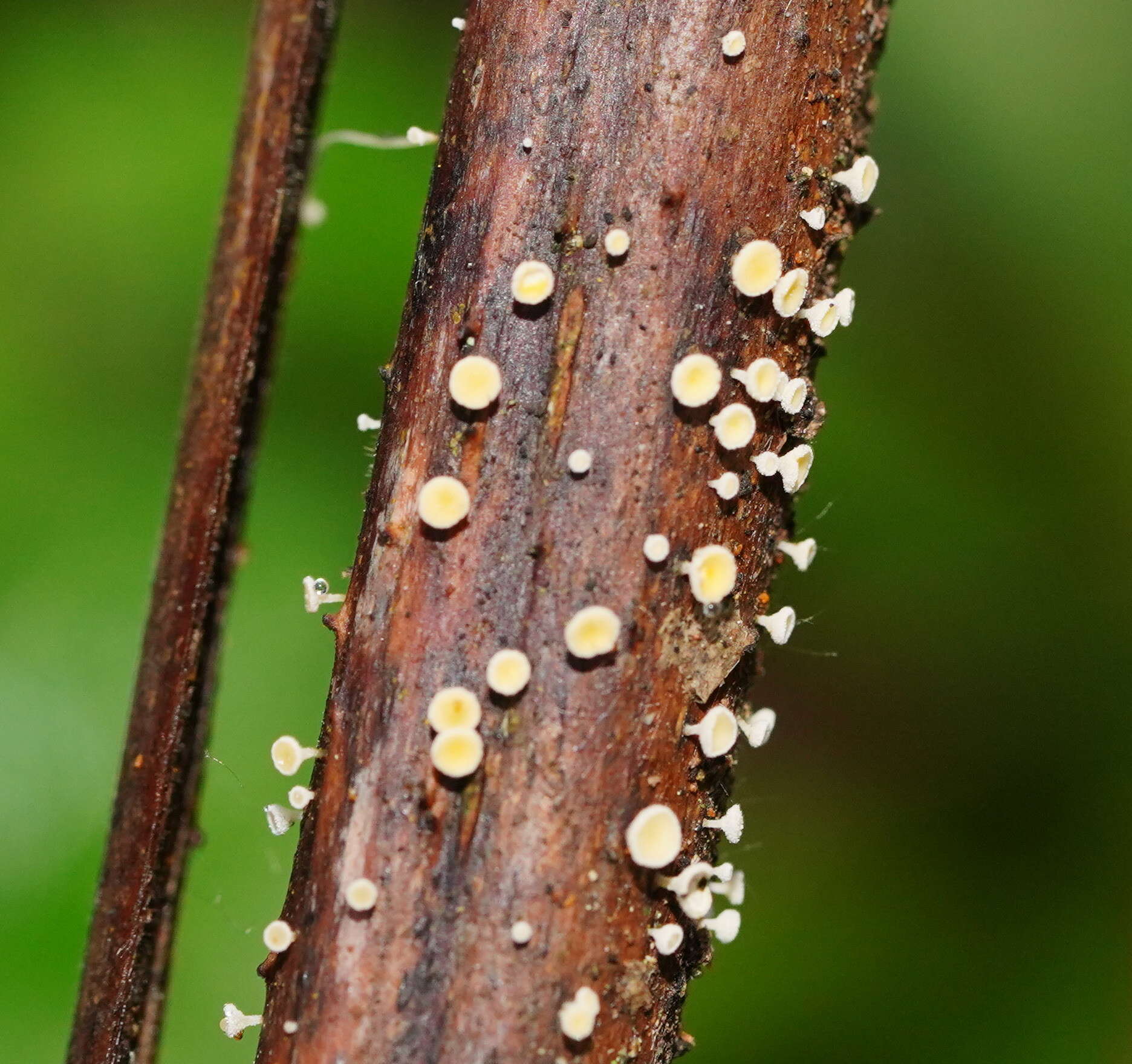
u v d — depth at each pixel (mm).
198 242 204
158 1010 141
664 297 131
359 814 131
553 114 132
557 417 131
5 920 158
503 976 130
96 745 170
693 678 132
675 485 131
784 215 133
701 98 132
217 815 167
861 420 203
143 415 194
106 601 178
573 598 131
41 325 196
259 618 179
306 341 200
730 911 134
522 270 131
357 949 130
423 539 131
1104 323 204
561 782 130
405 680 131
